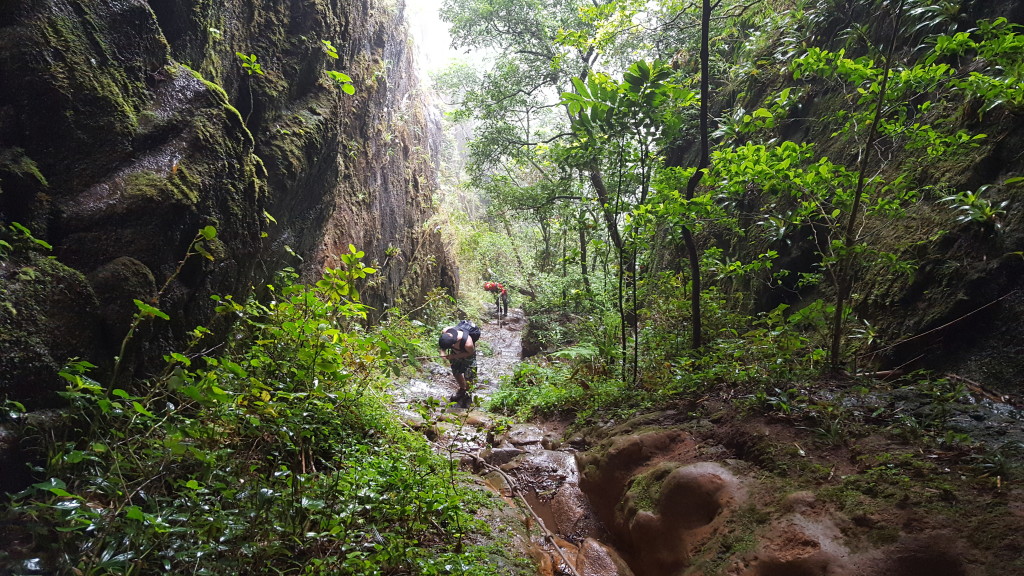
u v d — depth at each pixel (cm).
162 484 215
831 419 295
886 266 403
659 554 277
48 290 223
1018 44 284
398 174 1124
